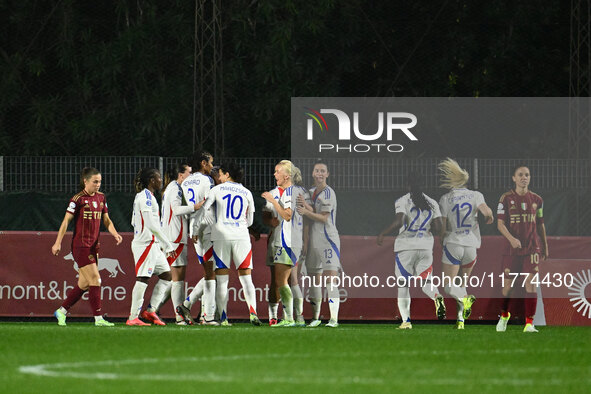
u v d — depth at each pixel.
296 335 37.12
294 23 92.44
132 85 94.94
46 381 23.42
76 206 43.81
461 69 98.62
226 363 27.12
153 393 21.56
